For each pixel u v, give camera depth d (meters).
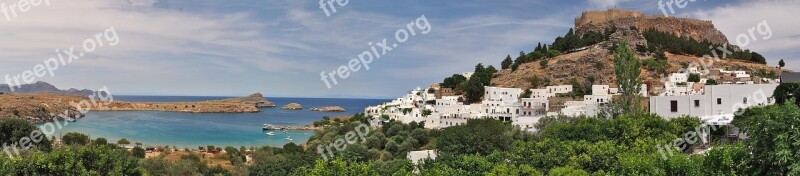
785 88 60.50
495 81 189.00
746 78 130.12
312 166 66.00
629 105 81.19
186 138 174.62
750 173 30.83
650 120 55.78
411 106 182.12
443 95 188.75
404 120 144.75
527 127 110.12
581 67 175.75
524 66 194.50
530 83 176.38
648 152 42.44
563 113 108.25
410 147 101.31
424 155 82.62
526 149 44.94
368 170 44.03
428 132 115.19
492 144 71.31
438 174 39.69
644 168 34.88
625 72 81.94
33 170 36.16
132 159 43.53
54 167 36.62
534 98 144.75
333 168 43.16
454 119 135.88
